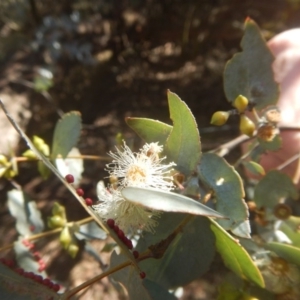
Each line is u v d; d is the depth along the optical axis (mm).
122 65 614
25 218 193
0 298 111
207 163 128
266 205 151
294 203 180
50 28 546
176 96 119
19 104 461
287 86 195
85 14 602
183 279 129
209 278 309
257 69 160
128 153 139
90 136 495
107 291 321
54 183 440
